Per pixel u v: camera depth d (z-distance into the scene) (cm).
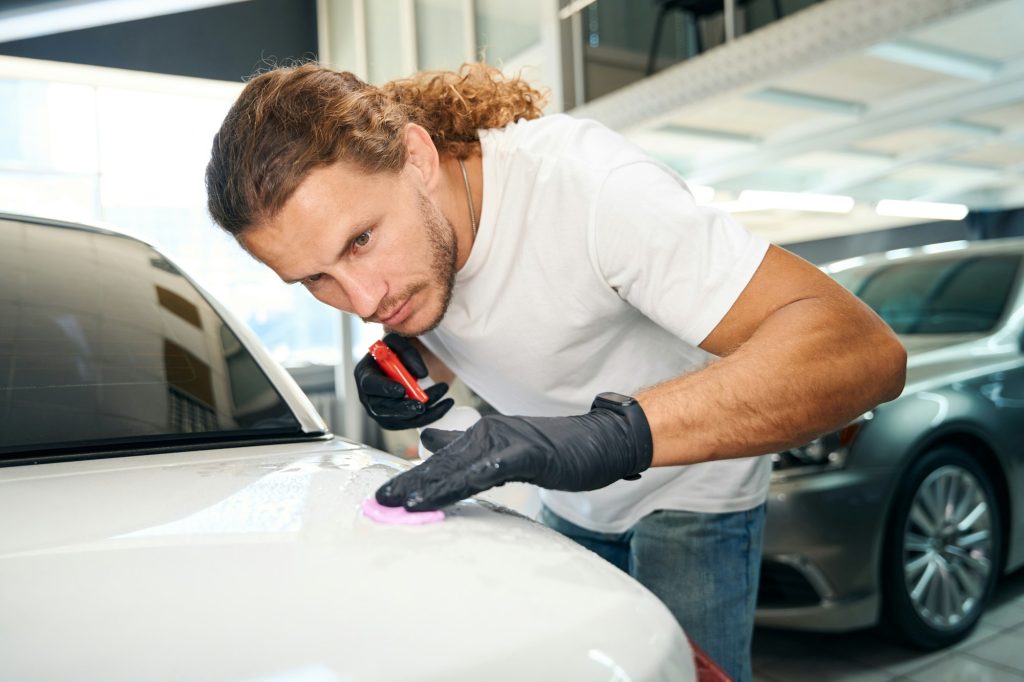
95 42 542
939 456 202
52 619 36
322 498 54
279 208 62
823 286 67
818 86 418
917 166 644
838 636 210
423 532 47
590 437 56
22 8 434
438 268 73
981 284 259
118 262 94
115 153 531
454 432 67
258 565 41
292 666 33
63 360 78
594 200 74
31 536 46
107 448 71
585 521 112
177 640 34
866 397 62
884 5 277
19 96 511
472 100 87
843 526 181
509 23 477
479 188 83
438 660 34
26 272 86
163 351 84
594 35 451
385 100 71
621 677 36
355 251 67
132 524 48
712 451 60
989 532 211
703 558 100
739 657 103
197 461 67
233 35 592
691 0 411
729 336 69
